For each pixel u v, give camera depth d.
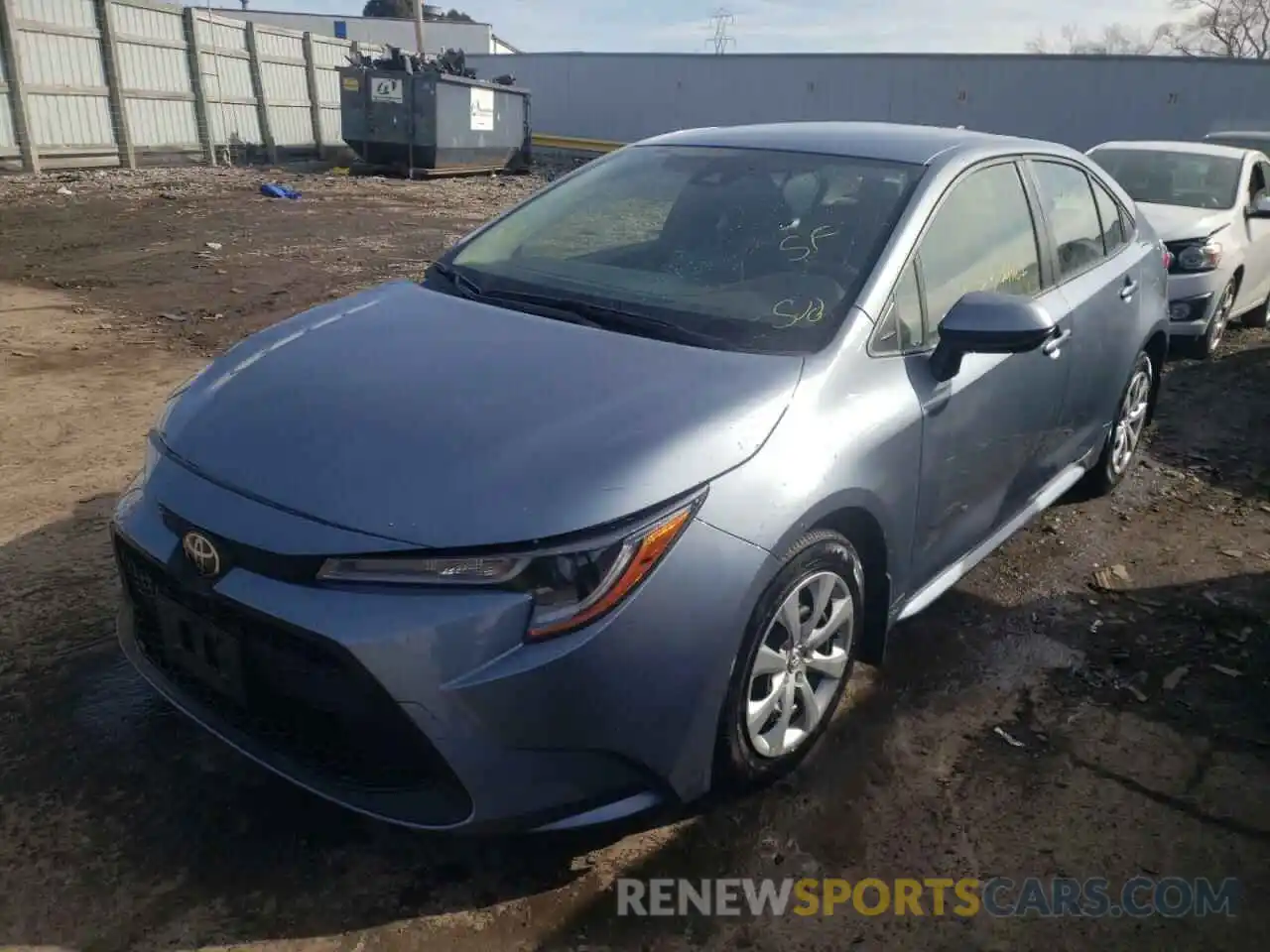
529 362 2.69
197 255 10.59
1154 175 8.40
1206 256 7.35
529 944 2.28
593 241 3.44
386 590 2.15
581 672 2.18
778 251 3.16
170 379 6.28
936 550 3.26
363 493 2.25
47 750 2.81
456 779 2.17
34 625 3.40
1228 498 4.97
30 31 17.41
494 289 3.28
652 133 33.31
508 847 2.55
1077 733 3.10
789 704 2.69
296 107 25.25
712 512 2.34
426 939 2.27
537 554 2.17
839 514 2.66
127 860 2.45
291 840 2.53
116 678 3.14
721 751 2.50
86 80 18.83
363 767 2.28
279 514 2.25
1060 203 4.07
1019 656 3.51
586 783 2.28
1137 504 4.86
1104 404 4.39
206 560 2.29
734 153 3.71
